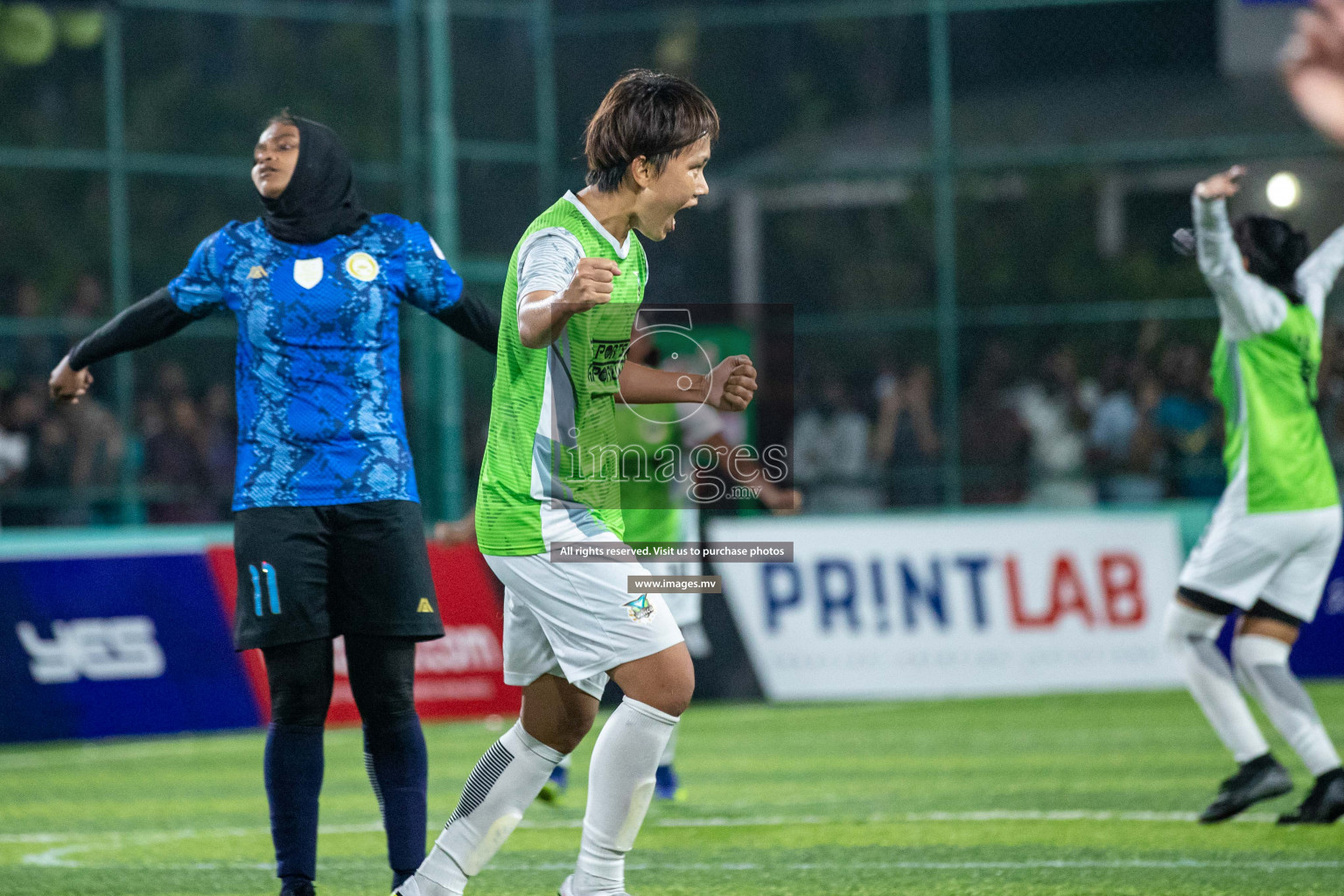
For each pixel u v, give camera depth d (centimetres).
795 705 3497
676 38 4859
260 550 1383
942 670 3522
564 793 2361
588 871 1259
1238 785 1912
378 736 1423
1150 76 5078
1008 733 3000
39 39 3919
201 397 3981
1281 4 4453
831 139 4928
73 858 1900
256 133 4619
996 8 4159
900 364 4059
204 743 3039
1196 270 4134
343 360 1404
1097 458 3956
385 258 1428
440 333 3875
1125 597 3575
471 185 4219
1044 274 4181
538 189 4312
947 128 4159
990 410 4019
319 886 1666
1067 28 5106
